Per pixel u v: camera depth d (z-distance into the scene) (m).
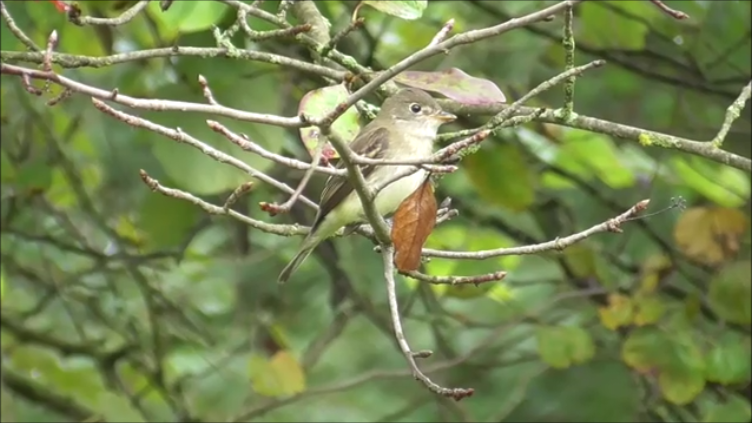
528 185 11.06
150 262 13.03
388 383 15.31
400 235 6.45
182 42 9.77
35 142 12.63
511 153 11.05
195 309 13.62
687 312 11.27
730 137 13.04
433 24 12.55
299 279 13.84
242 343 13.49
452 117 9.55
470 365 12.88
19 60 8.28
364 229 8.64
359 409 15.07
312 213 12.34
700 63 12.34
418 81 8.18
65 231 13.68
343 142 5.82
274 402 12.99
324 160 7.41
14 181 12.05
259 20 9.48
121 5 9.92
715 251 11.09
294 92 11.51
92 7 9.96
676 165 11.59
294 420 14.92
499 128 7.16
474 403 13.88
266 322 13.40
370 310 13.09
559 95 12.91
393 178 6.26
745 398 11.85
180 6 8.59
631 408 12.62
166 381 13.28
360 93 5.72
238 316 13.64
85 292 13.98
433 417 14.89
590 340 11.34
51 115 12.49
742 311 11.02
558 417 12.68
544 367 13.18
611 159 11.61
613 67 13.03
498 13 12.10
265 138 9.35
